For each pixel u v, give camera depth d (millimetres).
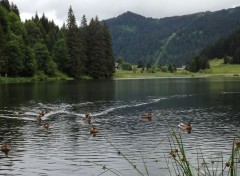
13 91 87938
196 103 68625
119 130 42219
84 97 77938
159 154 31297
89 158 30344
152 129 42750
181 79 157500
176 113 56000
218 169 25875
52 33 152875
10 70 123250
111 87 104750
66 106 63406
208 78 168375
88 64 152500
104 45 154000
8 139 37344
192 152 31891
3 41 122125
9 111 56281
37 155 31328
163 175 25422
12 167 28078
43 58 135875
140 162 29000
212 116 52438
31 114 53938
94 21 153625
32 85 107125
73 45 146250
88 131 41531
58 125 45344
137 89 99062
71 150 32906
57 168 27766
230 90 95562
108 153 31844
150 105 66000
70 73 147250
